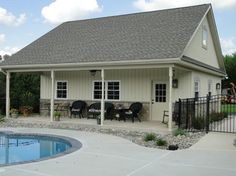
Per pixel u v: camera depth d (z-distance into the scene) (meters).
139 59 13.65
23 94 21.14
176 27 16.09
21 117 18.41
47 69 16.78
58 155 8.52
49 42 19.75
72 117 18.39
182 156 8.43
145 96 16.61
